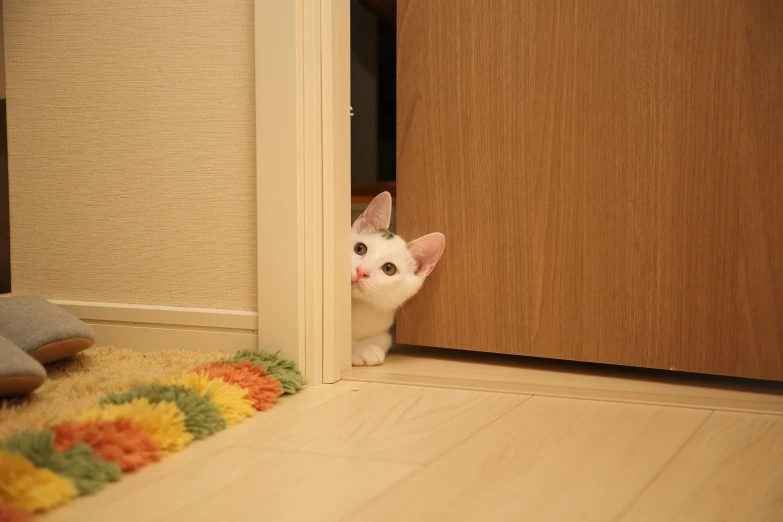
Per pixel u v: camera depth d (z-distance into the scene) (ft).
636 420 3.77
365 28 8.49
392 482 2.76
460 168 5.17
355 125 8.46
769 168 4.31
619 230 4.73
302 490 2.67
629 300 4.75
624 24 4.60
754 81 4.30
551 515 2.45
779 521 2.42
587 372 4.94
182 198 4.71
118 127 4.81
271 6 4.33
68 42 4.88
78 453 2.68
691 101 4.47
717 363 4.55
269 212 4.42
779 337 4.38
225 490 2.65
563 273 4.92
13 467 2.39
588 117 4.75
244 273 4.61
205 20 4.57
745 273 4.43
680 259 4.58
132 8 4.71
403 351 5.68
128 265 4.87
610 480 2.82
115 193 4.86
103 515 2.40
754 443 3.36
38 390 3.59
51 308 4.12
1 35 6.16
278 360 4.33
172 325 4.76
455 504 2.54
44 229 5.04
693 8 4.42
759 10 4.25
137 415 3.09
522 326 5.08
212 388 3.63
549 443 3.32
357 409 3.90
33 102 4.99
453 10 5.08
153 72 4.70
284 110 4.34
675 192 4.56
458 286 5.25
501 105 4.99
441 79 5.16
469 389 4.41
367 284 4.97
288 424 3.57
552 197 4.90
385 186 6.92
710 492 2.69
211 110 4.60
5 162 7.36
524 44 4.89
